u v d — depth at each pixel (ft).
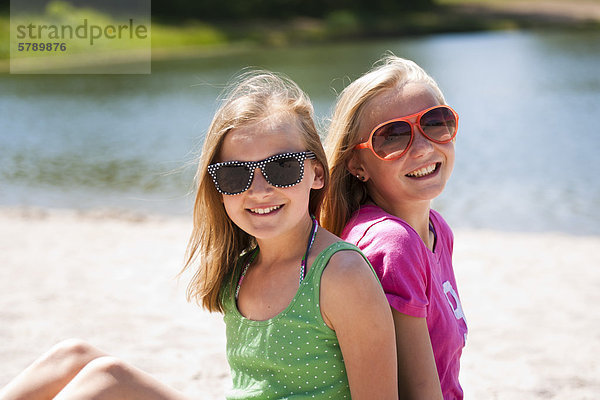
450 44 148.56
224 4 178.29
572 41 146.41
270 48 156.76
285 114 7.30
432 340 7.38
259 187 7.04
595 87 80.43
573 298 17.89
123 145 52.95
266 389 6.93
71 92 89.56
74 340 7.66
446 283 8.21
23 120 66.80
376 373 6.64
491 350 14.25
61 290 18.21
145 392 7.00
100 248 23.06
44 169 43.04
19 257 21.81
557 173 40.34
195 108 73.72
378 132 7.94
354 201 8.38
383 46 150.92
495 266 21.25
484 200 33.42
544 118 61.93
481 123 60.54
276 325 6.91
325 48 152.15
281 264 7.32
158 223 27.68
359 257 6.76
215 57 134.72
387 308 6.67
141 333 14.97
